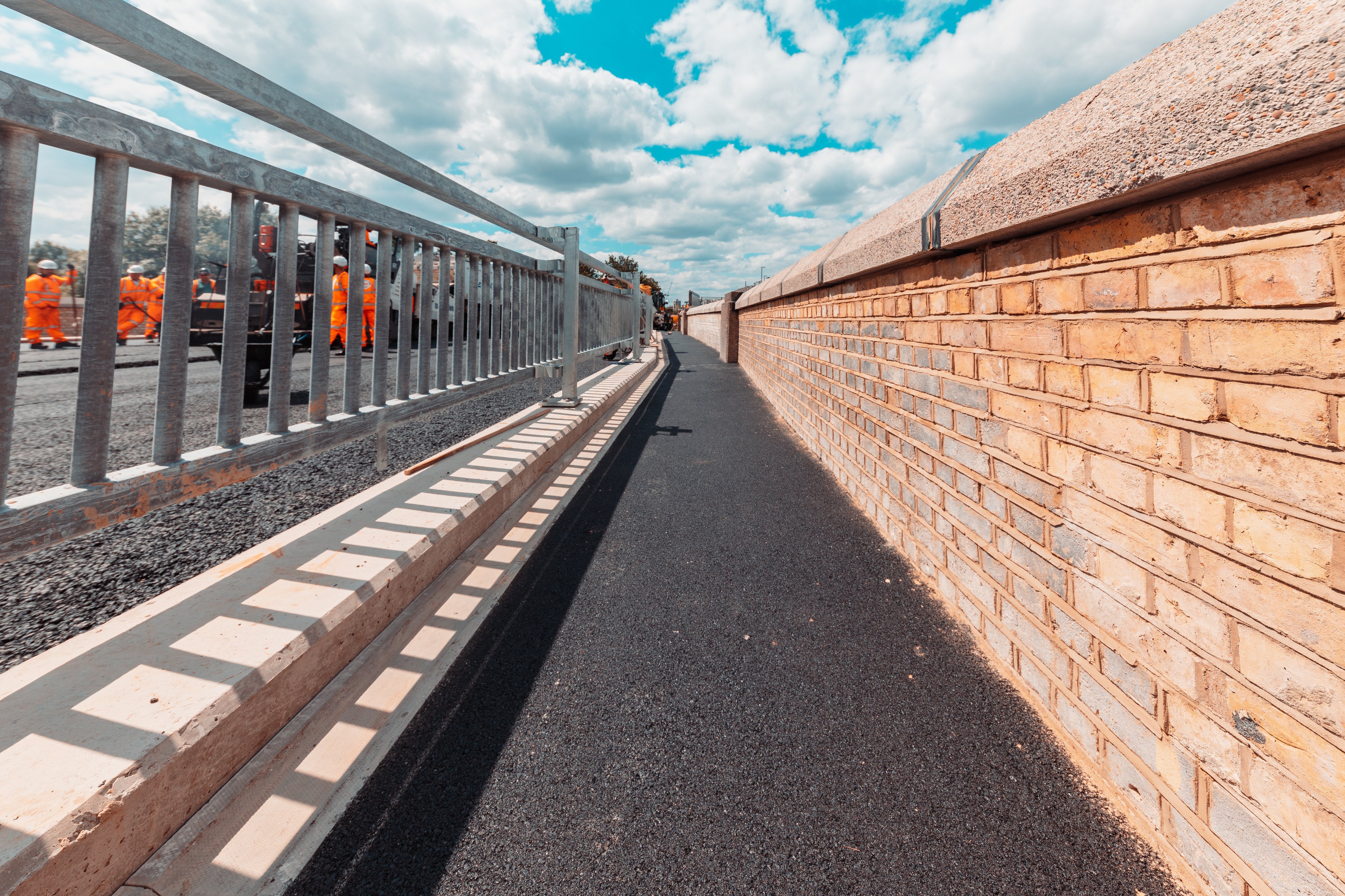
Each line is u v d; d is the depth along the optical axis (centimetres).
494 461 323
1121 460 127
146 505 139
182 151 139
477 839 116
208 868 104
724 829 119
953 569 213
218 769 117
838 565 253
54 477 270
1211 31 107
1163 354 114
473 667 176
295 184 182
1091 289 136
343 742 140
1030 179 142
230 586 166
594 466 418
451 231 299
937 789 130
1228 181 98
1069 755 142
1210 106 90
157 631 140
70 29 112
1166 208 112
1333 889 82
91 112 115
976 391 196
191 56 135
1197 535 107
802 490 363
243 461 170
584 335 636
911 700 163
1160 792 115
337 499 273
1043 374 157
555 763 137
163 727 106
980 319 192
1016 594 171
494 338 391
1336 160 81
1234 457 99
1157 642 117
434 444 398
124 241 130
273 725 134
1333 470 82
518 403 611
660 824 120
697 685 169
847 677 173
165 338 145
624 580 238
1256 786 95
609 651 186
